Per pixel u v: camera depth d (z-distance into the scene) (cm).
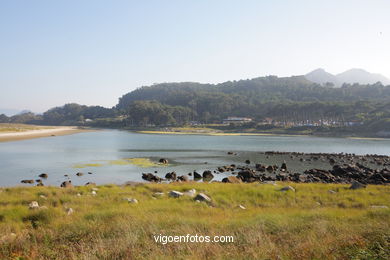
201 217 1345
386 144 10575
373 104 18462
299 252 855
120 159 5578
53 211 1402
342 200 1906
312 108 19888
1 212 1390
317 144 10381
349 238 967
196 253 849
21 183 3303
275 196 2016
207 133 17275
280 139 12938
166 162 5262
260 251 866
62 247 938
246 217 1367
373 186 2588
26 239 1017
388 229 1053
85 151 7000
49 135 13550
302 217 1340
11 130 14425
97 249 881
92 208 1562
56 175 3862
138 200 1822
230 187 2327
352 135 14800
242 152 7300
